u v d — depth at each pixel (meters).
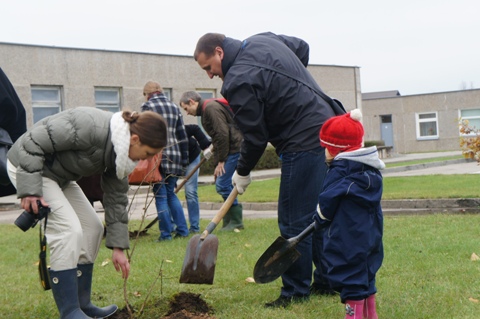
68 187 4.56
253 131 4.82
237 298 5.11
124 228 4.56
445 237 7.30
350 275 4.12
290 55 5.03
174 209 8.68
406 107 45.25
